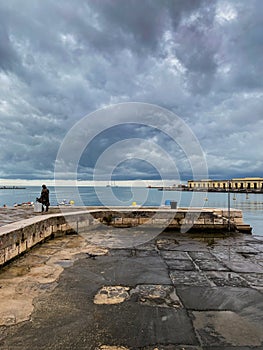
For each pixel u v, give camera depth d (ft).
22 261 22.72
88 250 26.96
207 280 18.62
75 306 14.34
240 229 39.47
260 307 14.37
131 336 11.43
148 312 13.71
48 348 10.53
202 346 10.71
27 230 25.68
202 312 13.73
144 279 18.75
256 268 21.49
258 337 11.41
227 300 15.26
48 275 19.27
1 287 16.88
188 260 23.82
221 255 25.66
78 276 19.16
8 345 10.73
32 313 13.48
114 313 13.55
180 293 16.25
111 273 19.97
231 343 10.93
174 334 11.60
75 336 11.43
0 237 20.39
